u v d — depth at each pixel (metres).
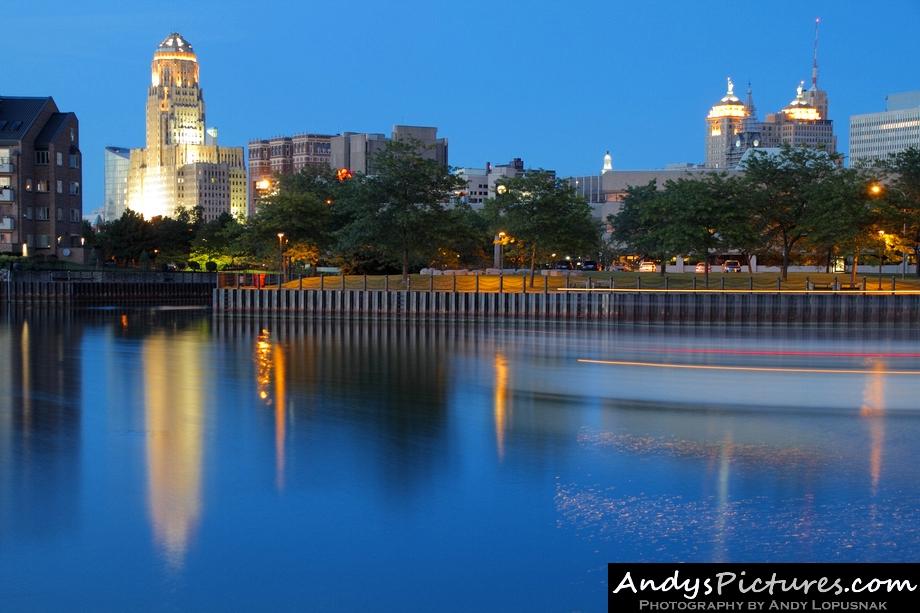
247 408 41.25
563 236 98.50
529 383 49.03
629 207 152.38
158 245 179.25
